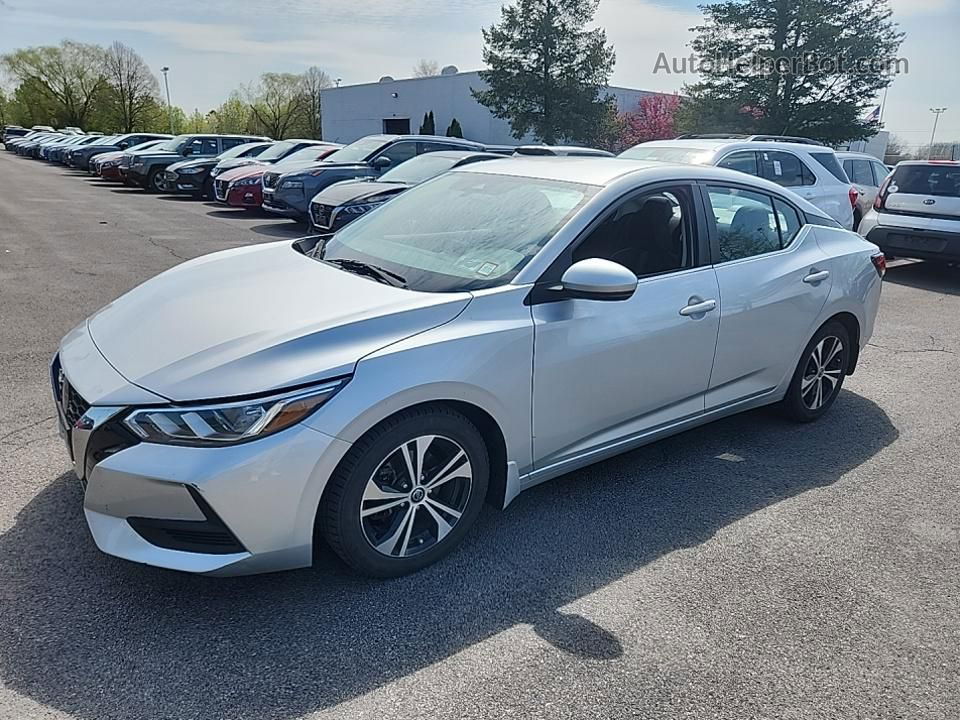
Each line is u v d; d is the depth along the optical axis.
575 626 2.61
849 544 3.22
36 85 75.81
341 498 2.61
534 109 38.03
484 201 3.62
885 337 6.74
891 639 2.60
